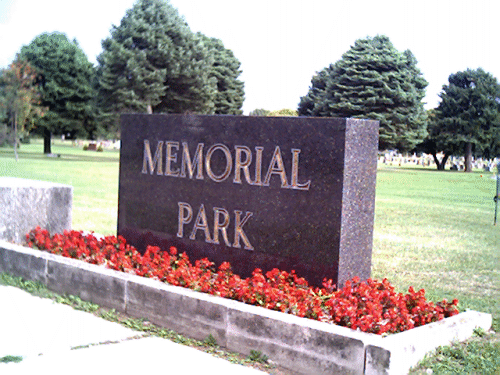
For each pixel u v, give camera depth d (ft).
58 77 167.32
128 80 158.51
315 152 20.85
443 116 203.21
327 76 201.67
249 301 18.79
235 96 223.51
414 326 18.39
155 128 26.37
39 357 16.26
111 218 46.01
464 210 62.54
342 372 15.61
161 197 26.14
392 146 179.73
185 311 18.99
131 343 17.88
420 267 31.73
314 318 17.58
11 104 152.15
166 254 24.41
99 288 21.61
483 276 29.94
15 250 25.00
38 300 22.07
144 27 157.79
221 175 23.77
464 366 16.39
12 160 127.54
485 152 205.57
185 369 15.94
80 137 188.55
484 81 198.39
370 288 19.67
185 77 167.12
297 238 21.33
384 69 174.19
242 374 15.83
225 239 23.62
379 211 59.57
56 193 30.35
